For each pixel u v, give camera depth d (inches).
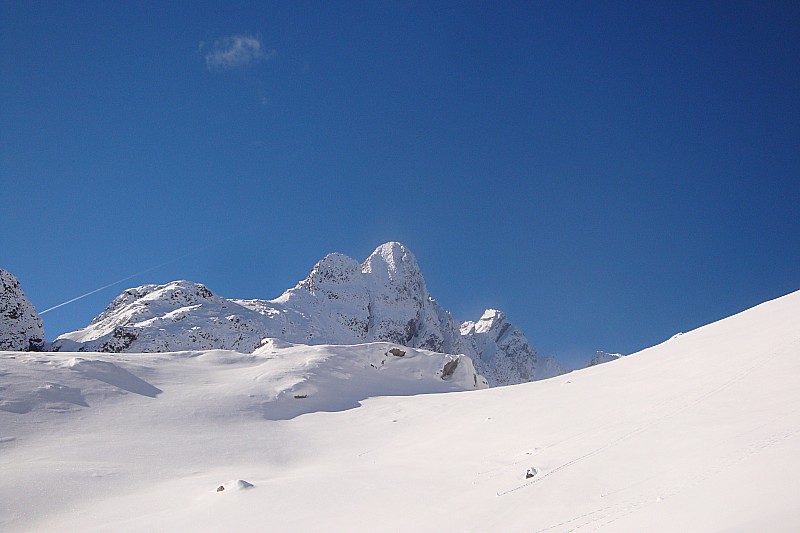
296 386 1731.1
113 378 1571.1
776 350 696.4
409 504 580.4
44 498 799.1
